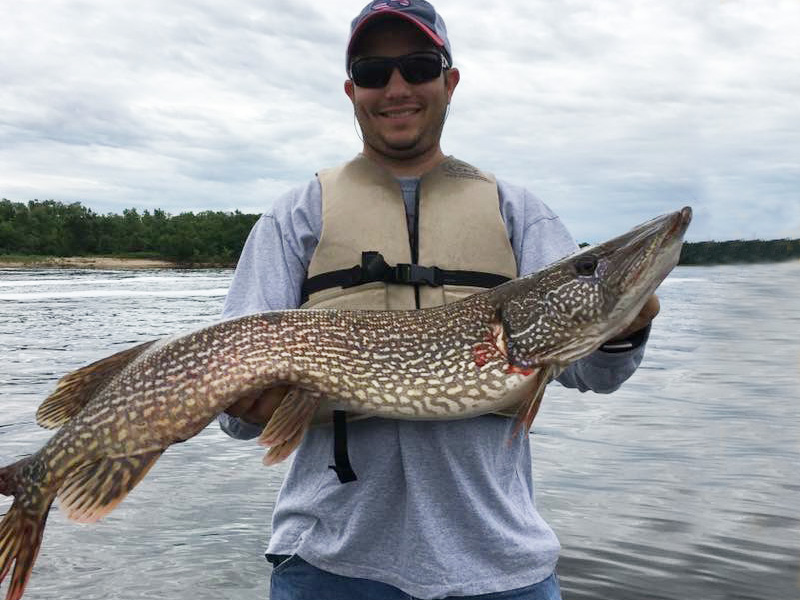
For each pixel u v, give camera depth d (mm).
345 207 1120
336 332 1046
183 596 1628
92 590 1651
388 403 1032
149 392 1027
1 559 1023
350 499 1043
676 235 1062
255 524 2023
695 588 1629
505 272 1117
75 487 1027
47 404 1097
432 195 1134
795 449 2588
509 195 1169
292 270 1131
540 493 2193
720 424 2930
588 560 1771
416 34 1117
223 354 1025
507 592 1000
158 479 2389
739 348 4496
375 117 1135
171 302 8289
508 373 1057
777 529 1938
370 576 1021
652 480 2295
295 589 1062
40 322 6297
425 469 1029
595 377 1118
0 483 1051
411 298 1093
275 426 1018
